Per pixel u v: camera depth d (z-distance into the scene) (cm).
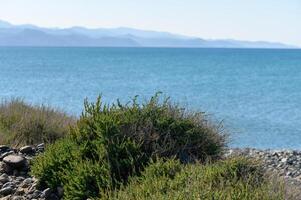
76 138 909
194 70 13088
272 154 1861
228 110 4284
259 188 655
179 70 12912
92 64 15975
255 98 5678
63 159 864
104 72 11119
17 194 834
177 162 780
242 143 2536
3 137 1141
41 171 861
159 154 841
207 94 6025
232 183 665
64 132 1249
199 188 643
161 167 760
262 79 9719
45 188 855
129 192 700
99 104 940
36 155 1021
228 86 7594
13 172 929
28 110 1412
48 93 5506
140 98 5116
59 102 4444
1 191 841
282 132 3070
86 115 933
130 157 812
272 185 672
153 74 10700
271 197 631
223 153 945
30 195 826
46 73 10250
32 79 8194
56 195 827
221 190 629
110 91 6112
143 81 8306
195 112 974
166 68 14038
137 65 15800
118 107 957
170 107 966
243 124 3375
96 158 849
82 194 767
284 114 4138
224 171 717
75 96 5219
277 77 10525
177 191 646
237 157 775
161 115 928
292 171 1527
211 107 4475
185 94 5909
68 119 1412
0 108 1445
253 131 3047
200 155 898
